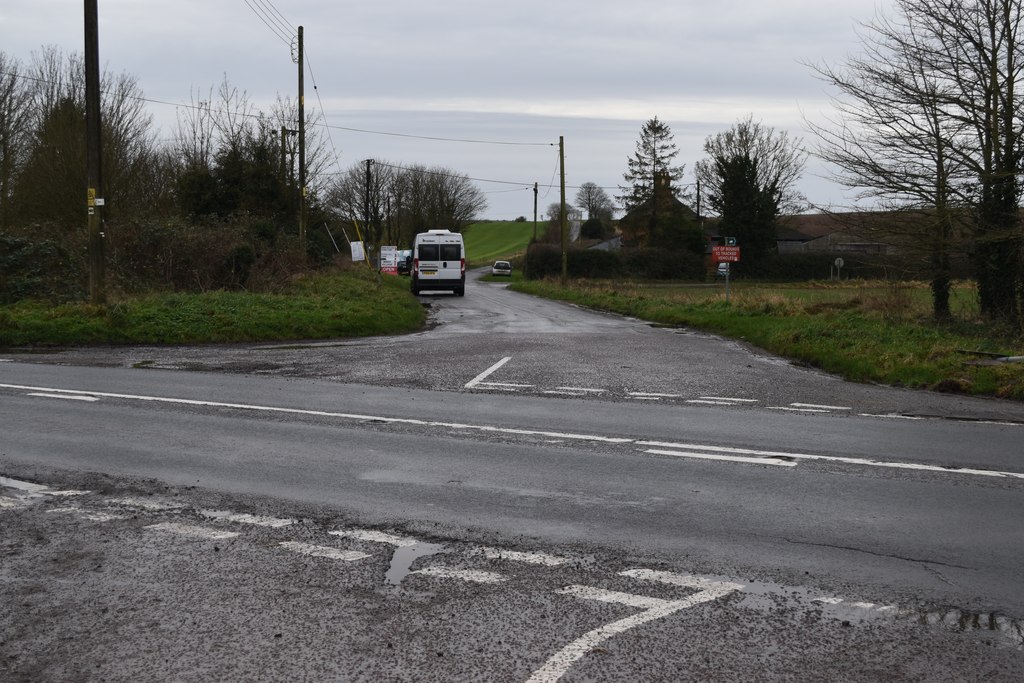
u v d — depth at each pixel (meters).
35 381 12.65
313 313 21.83
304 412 10.25
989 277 21.52
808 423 9.78
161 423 9.52
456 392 11.97
